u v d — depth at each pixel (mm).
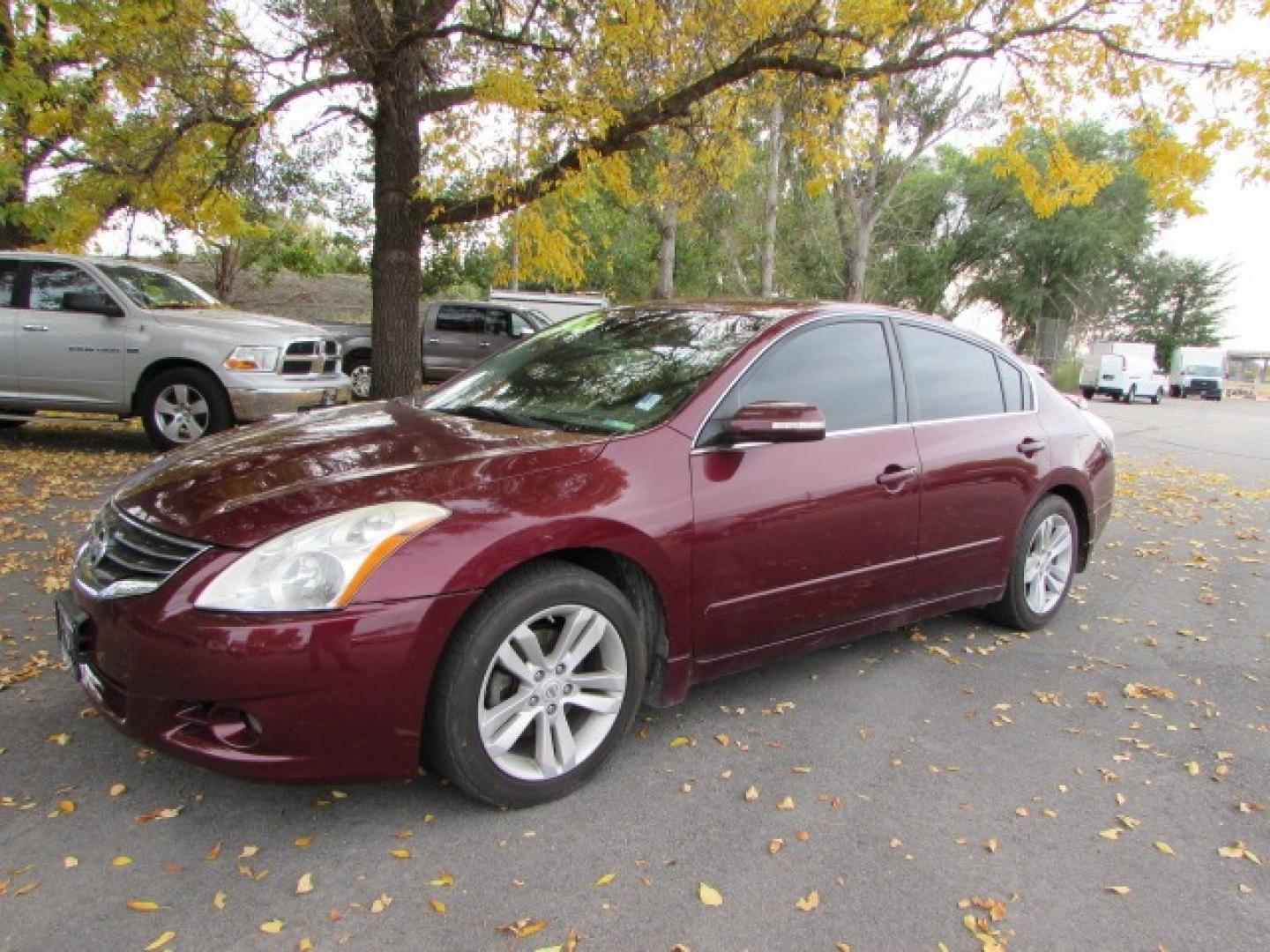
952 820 2861
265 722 2393
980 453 4117
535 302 20484
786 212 27344
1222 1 6918
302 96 8438
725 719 3490
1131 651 4516
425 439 3166
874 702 3721
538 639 2811
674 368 3492
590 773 2930
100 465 8070
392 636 2463
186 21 6875
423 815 2736
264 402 8422
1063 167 8266
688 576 3084
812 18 7043
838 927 2328
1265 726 3674
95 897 2307
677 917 2336
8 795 2738
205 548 2500
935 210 39438
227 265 22047
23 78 7895
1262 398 51219
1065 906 2461
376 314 8797
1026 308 41000
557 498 2793
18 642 3889
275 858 2504
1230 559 6695
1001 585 4410
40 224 9875
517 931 2250
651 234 29688
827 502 3459
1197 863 2693
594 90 7340
